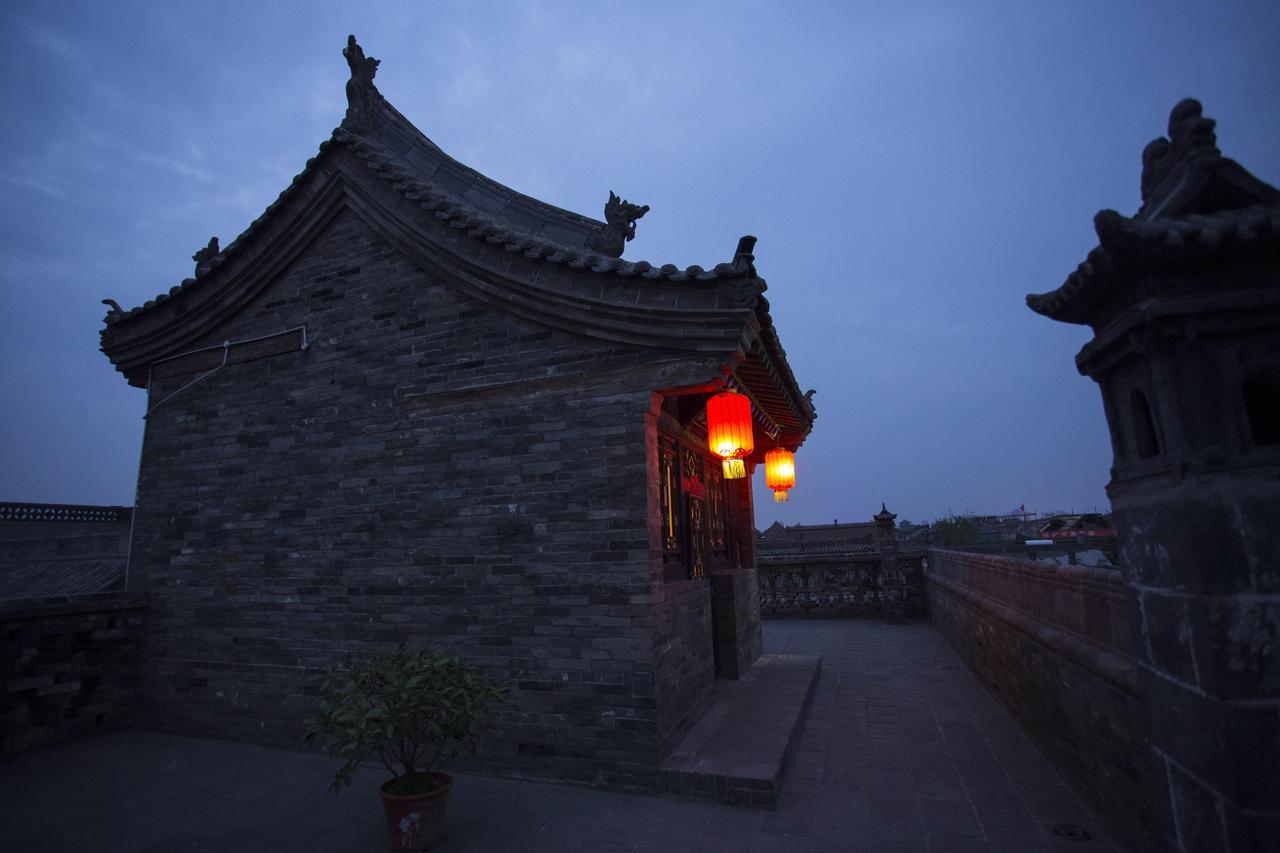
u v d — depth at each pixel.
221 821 5.29
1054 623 5.87
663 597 6.10
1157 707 3.33
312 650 6.95
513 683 6.04
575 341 6.36
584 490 6.08
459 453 6.62
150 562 8.08
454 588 6.42
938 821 4.95
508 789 5.71
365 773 6.32
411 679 4.63
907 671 10.38
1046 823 4.83
